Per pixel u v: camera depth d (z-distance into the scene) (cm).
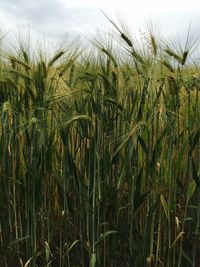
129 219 101
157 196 95
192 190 94
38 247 109
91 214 101
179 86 95
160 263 100
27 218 102
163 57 97
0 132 106
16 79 106
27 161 102
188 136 96
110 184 101
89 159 98
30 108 101
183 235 106
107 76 100
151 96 95
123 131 96
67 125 97
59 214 110
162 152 94
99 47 102
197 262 107
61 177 104
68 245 104
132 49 97
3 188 110
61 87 102
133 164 96
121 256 108
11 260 109
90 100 99
